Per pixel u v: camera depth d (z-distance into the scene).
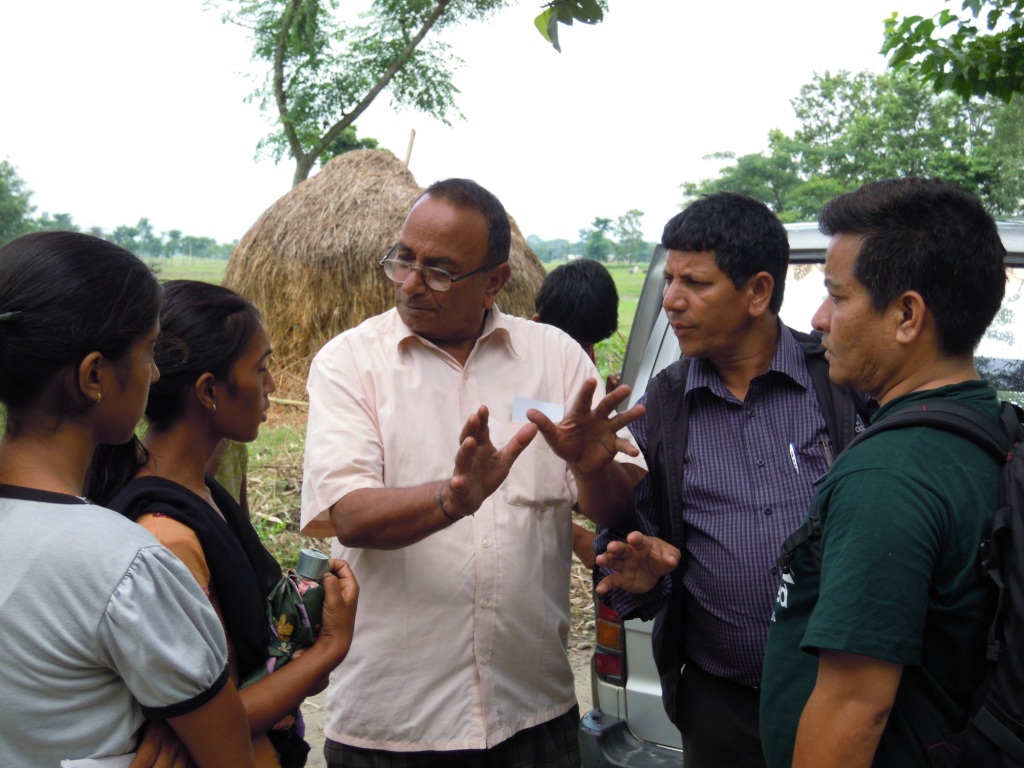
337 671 2.60
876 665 1.62
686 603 2.67
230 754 1.66
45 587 1.51
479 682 2.51
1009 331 3.21
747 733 2.59
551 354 2.81
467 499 2.22
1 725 1.52
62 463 1.62
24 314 1.54
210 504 2.03
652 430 2.73
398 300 2.65
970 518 1.64
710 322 2.58
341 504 2.39
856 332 1.84
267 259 12.38
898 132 61.38
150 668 1.55
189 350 2.03
